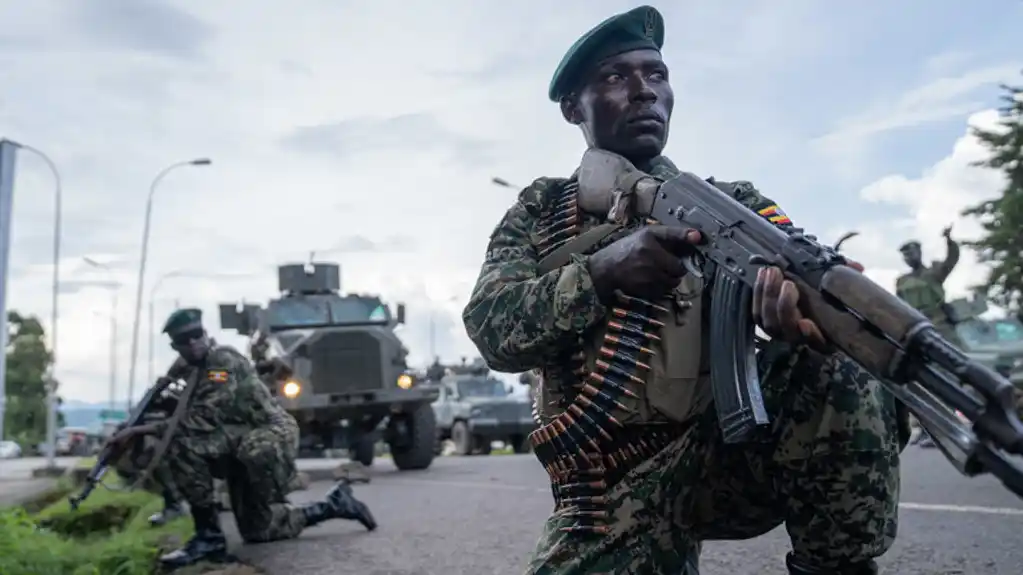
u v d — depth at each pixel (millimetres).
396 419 14617
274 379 14203
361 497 9812
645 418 2109
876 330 1579
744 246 1851
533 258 2314
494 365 2205
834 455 2000
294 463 6488
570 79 2387
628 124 2297
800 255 1729
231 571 5492
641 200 2131
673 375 2100
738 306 1949
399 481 11961
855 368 1997
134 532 6918
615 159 2250
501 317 2137
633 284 1970
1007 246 25609
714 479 2154
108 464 6293
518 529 6449
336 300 15219
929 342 1499
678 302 2109
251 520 6492
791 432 2037
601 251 2033
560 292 2037
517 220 2357
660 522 2131
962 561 4418
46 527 7438
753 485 2150
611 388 2111
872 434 1991
